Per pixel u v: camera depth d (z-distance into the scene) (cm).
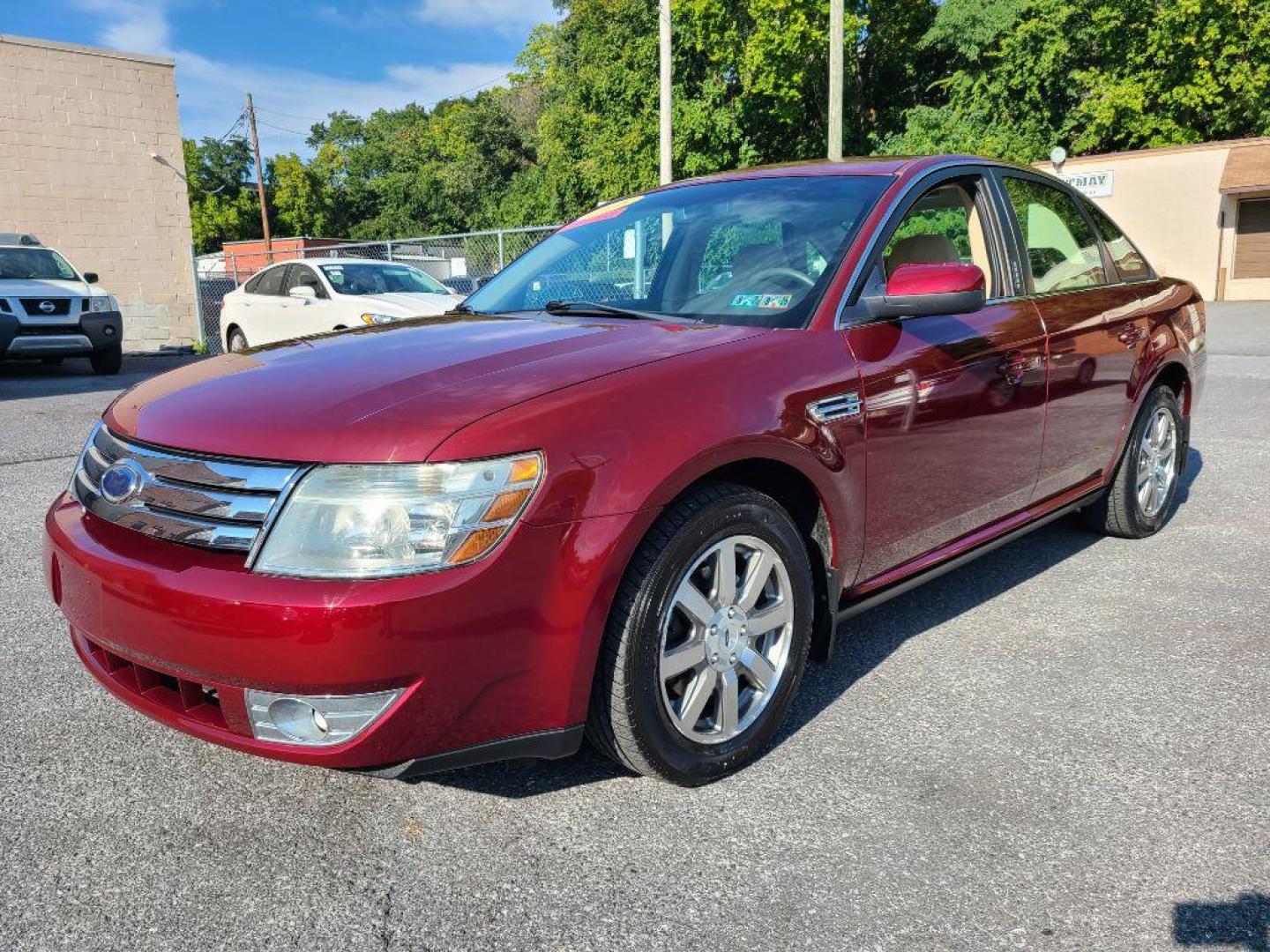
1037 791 239
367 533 192
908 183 309
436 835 224
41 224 1712
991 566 415
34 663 320
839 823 226
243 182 7450
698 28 2927
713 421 227
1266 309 2075
